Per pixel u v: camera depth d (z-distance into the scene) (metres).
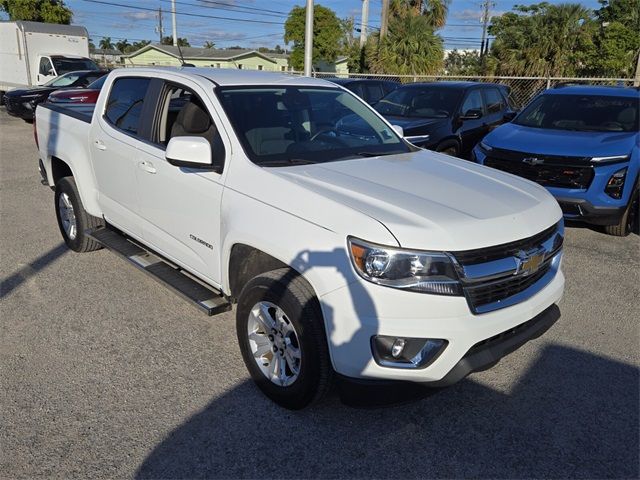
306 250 2.84
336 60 34.41
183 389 3.40
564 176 6.18
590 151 6.13
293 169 3.38
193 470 2.75
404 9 32.19
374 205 2.88
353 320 2.68
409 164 3.75
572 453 2.94
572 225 7.09
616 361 3.83
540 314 3.19
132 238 4.77
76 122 5.24
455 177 3.51
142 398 3.30
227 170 3.47
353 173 3.40
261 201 3.17
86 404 3.23
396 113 9.37
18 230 6.40
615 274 5.41
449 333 2.68
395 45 23.89
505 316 2.85
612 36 24.19
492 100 10.25
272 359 3.23
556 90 8.11
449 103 9.16
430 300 2.64
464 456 2.90
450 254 2.66
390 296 2.63
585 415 3.25
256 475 2.73
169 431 3.03
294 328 2.94
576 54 23.97
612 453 2.95
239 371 3.61
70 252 5.67
